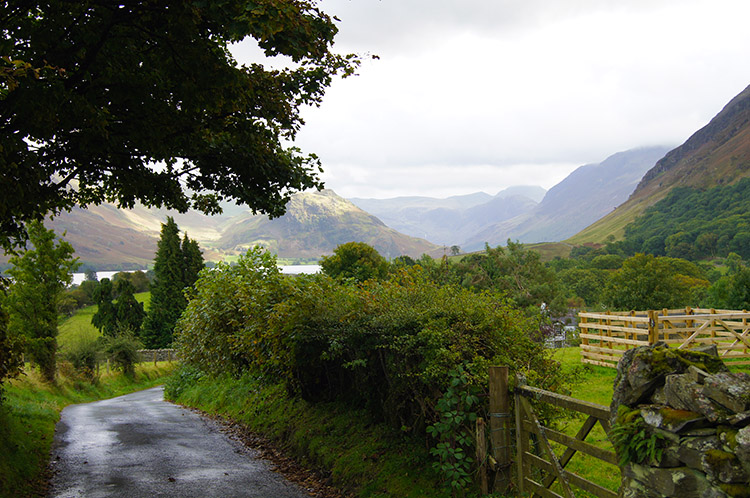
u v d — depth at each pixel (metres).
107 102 7.74
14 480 7.75
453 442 6.20
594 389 12.73
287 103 9.10
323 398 10.89
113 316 58.00
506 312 6.61
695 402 3.16
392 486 6.70
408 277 8.33
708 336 16.81
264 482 8.20
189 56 7.04
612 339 16.89
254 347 12.01
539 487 5.11
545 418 5.76
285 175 10.03
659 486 3.27
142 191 9.65
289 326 9.70
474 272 56.09
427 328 6.46
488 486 5.71
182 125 8.19
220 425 14.12
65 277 26.02
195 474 8.75
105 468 9.25
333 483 7.74
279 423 11.39
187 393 22.36
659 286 51.38
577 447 4.50
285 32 6.51
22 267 25.33
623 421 3.59
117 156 8.52
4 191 5.99
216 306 15.65
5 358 10.88
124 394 35.44
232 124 8.91
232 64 8.41
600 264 140.62
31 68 5.53
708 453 2.96
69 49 7.08
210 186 10.09
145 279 103.06
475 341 6.40
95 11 7.00
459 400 6.03
